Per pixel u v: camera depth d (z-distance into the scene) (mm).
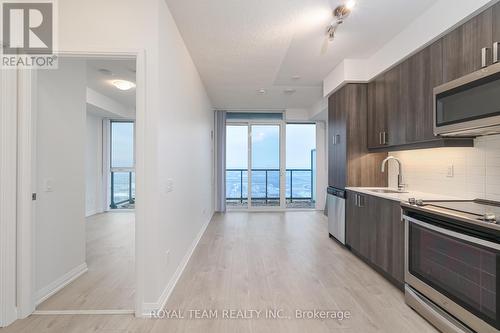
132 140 6969
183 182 3068
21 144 2080
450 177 2654
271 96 5543
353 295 2445
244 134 7027
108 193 6832
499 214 1695
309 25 2736
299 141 7449
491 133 2166
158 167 2125
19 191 2080
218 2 2332
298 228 5020
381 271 2926
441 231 1886
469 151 2436
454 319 1802
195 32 2852
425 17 2516
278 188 7098
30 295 2121
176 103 2711
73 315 2121
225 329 1938
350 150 3744
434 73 2463
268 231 4797
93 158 6477
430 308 1987
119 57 2150
